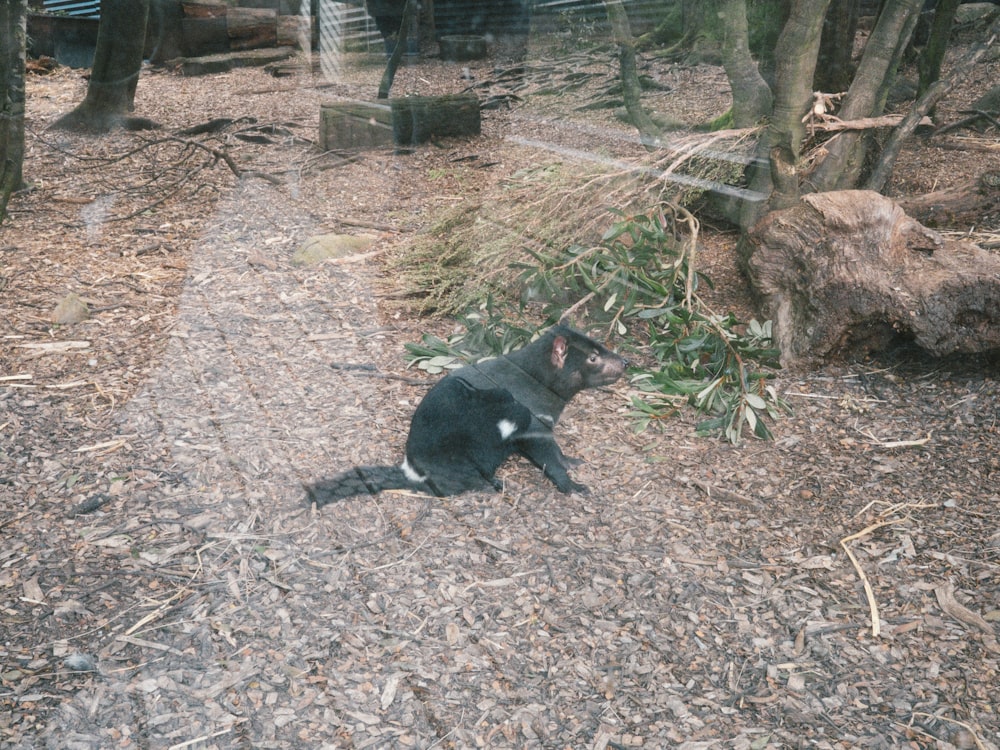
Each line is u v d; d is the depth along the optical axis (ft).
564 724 5.16
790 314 10.52
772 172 10.05
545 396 6.83
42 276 5.81
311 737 4.97
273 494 5.90
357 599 5.55
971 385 10.11
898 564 7.13
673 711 5.32
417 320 6.62
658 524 6.51
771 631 6.09
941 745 5.55
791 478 7.84
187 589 5.59
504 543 5.99
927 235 10.93
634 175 7.61
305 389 6.01
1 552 5.61
